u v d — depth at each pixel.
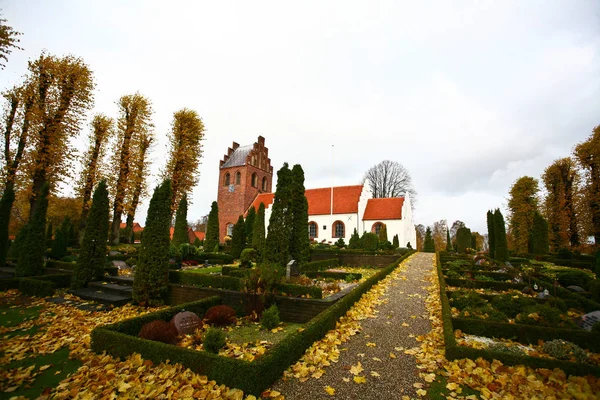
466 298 9.11
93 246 12.37
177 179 30.75
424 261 21.95
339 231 40.03
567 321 7.08
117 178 27.66
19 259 12.98
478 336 7.14
